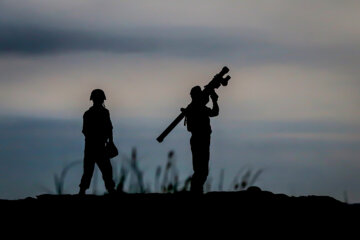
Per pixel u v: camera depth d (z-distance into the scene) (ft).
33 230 115.96
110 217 120.47
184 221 119.14
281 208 127.24
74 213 122.72
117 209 122.52
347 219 123.03
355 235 115.34
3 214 123.13
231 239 112.47
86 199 131.44
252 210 125.70
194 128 161.38
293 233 115.55
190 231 115.55
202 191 131.95
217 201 128.67
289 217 123.03
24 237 113.19
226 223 118.52
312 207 129.18
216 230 115.96
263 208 126.82
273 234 114.83
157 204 124.16
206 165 160.56
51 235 113.60
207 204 126.52
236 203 128.67
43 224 118.42
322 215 124.06
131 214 119.85
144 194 113.09
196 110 163.43
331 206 130.62
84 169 166.30
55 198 132.05
